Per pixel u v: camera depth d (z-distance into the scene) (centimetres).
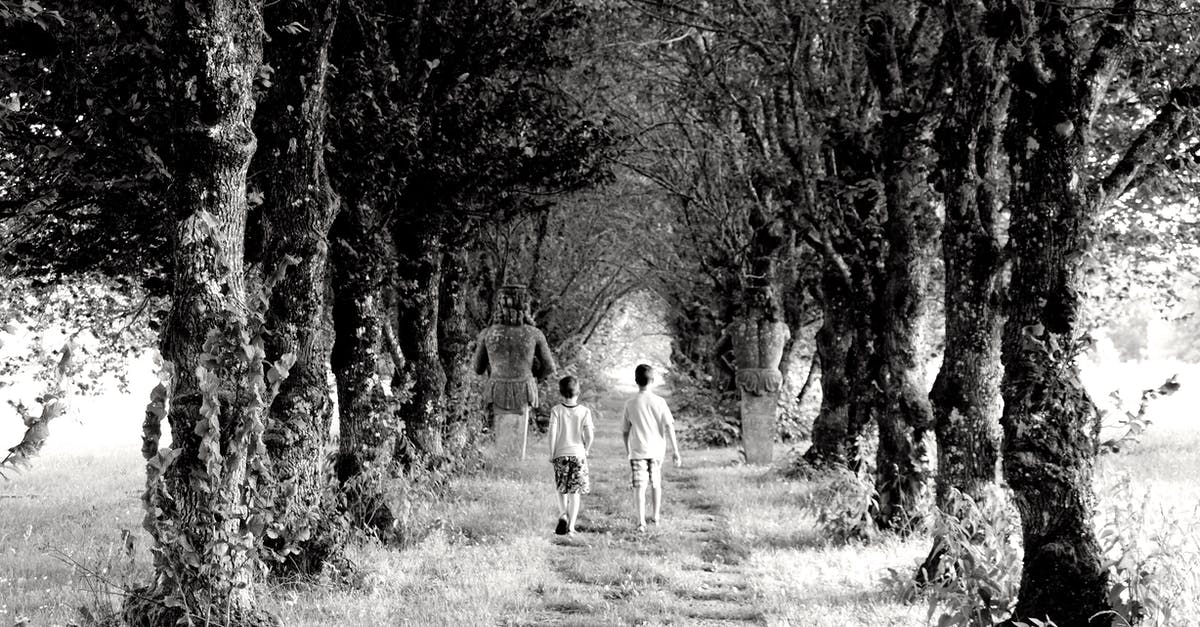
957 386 738
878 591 748
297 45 804
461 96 1133
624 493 1486
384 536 968
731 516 1181
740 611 735
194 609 532
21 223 938
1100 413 521
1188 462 1508
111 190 847
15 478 1558
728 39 1359
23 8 597
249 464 559
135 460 1886
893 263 983
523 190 1246
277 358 759
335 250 953
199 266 541
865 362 1312
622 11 1557
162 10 560
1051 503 509
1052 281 521
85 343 1409
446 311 1658
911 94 1042
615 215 2655
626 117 1888
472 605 720
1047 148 527
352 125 910
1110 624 495
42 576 803
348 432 966
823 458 1543
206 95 541
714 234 2231
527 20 1166
